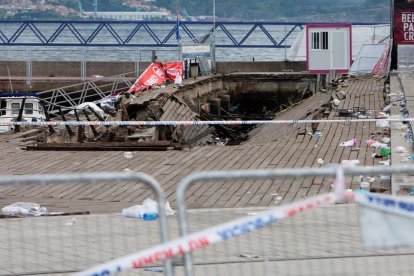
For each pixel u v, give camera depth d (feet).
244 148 316.40
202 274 134.51
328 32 617.21
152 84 588.09
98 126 418.10
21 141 352.90
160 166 284.20
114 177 101.35
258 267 136.56
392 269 132.46
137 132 411.34
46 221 177.06
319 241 146.82
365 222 93.40
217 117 606.55
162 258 94.32
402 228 93.15
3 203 224.74
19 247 153.58
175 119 467.52
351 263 137.08
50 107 557.74
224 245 148.87
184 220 101.09
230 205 214.69
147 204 180.24
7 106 499.92
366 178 235.81
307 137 333.62
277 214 90.33
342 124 366.43
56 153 319.06
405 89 473.67
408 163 253.65
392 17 611.88
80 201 226.58
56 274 137.69
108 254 146.30
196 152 310.86
